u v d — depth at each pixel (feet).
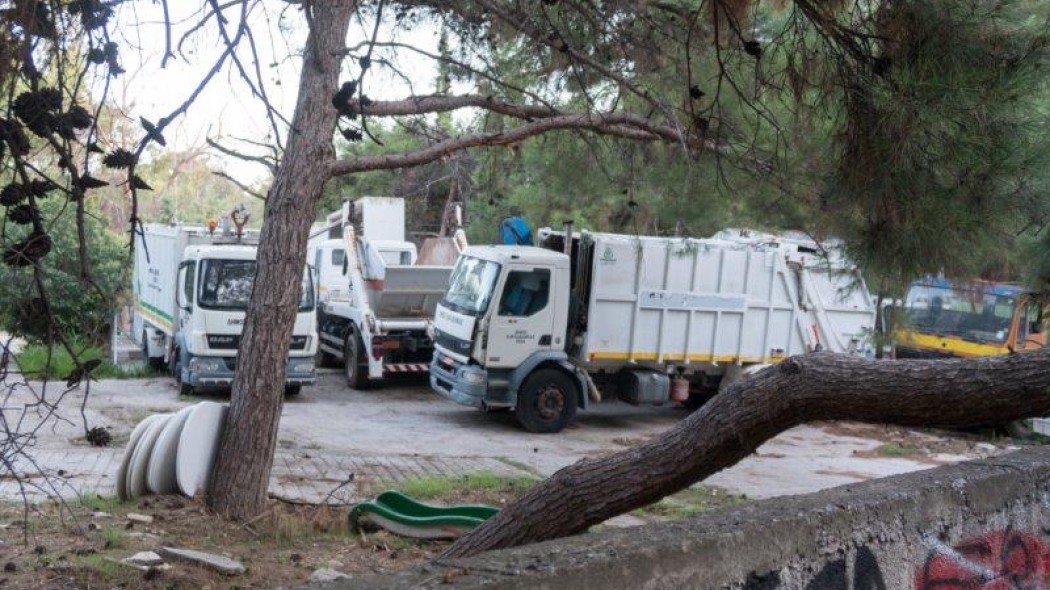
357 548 25.57
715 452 15.11
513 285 52.90
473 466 42.04
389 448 46.65
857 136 20.13
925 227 20.34
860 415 14.21
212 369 57.36
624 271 55.01
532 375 53.21
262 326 26.86
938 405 13.51
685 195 30.04
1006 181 19.62
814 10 19.81
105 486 31.91
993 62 18.74
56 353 44.96
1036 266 25.05
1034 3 19.22
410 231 81.66
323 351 72.59
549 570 9.32
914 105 18.57
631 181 30.76
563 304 53.62
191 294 58.18
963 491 13.48
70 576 20.51
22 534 23.59
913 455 51.29
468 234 72.28
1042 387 12.86
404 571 9.58
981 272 24.53
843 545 11.78
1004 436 57.62
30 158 11.82
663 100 26.50
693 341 57.11
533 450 48.34
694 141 26.03
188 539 24.40
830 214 22.97
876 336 38.73
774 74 21.75
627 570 9.72
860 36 19.62
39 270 11.50
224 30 13.39
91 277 12.19
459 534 26.37
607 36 26.37
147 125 12.30
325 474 37.63
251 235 65.92
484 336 52.60
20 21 11.10
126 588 20.20
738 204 29.40
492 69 27.22
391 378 68.54
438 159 28.30
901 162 19.48
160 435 28.12
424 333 63.77
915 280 22.27
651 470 15.55
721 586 10.48
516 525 16.35
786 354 59.06
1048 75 18.76
